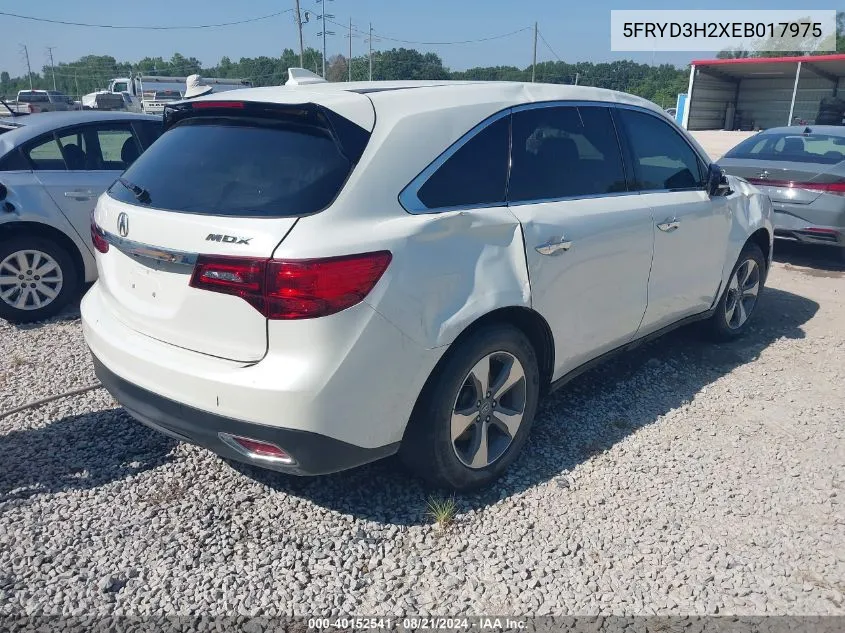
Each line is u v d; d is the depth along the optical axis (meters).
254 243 2.55
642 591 2.73
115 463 3.53
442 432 3.04
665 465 3.62
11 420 3.95
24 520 3.07
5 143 5.56
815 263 8.17
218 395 2.66
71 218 5.71
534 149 3.45
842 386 4.64
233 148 2.93
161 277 2.85
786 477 3.52
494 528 3.08
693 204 4.42
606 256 3.70
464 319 2.95
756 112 40.25
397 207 2.81
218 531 3.03
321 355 2.57
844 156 7.84
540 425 4.01
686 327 5.75
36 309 5.66
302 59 44.94
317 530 3.05
